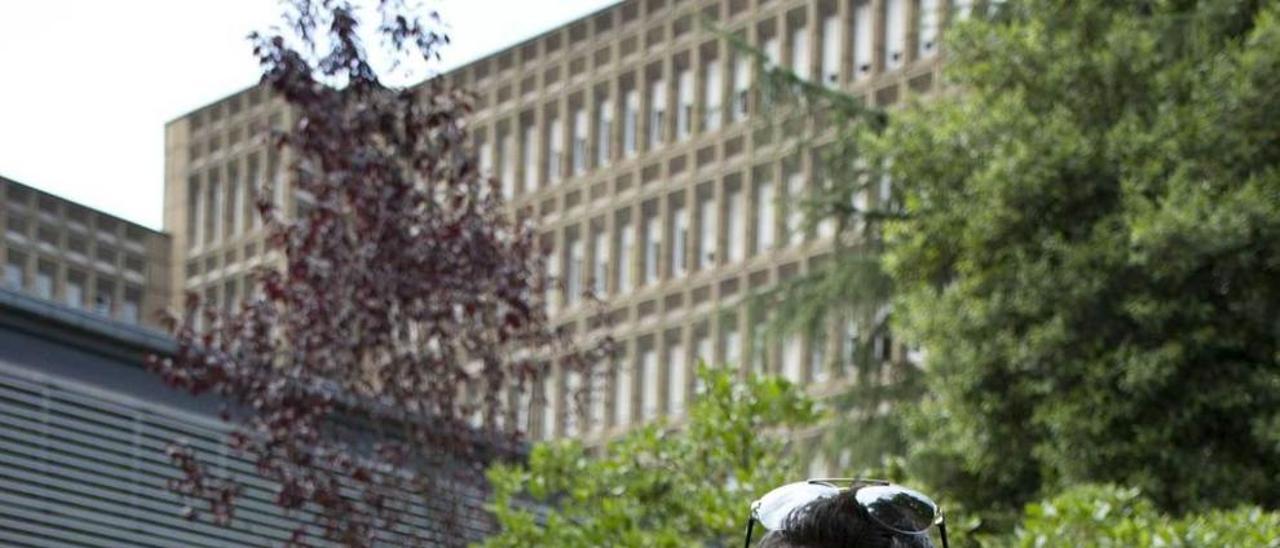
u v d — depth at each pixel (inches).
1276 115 724.0
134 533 735.7
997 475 782.5
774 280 2655.0
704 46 2792.8
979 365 752.3
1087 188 741.9
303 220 586.2
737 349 2691.9
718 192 2746.1
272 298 591.2
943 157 767.7
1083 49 781.3
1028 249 749.9
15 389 709.3
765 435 554.9
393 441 638.5
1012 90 780.0
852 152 949.8
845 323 943.0
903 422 859.4
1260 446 724.7
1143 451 732.7
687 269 2770.7
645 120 2869.1
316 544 786.8
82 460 724.0
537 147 3009.4
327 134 574.9
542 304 620.1
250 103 3221.0
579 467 553.9
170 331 602.9
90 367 744.3
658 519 545.3
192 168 3314.5
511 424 623.5
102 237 3065.9
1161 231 706.8
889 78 2522.1
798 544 95.4
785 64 2655.0
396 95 585.3
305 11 565.6
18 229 2950.3
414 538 620.7
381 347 599.8
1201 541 516.1
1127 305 723.4
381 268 582.9
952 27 789.9
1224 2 770.8
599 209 2903.5
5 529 692.7
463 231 597.0
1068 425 735.7
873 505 95.0
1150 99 762.8
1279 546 518.9
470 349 611.5
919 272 778.2
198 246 3225.9
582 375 633.0
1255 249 713.0
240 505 766.5
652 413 2768.2
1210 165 730.8
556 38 2970.0
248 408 786.8
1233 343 722.2
